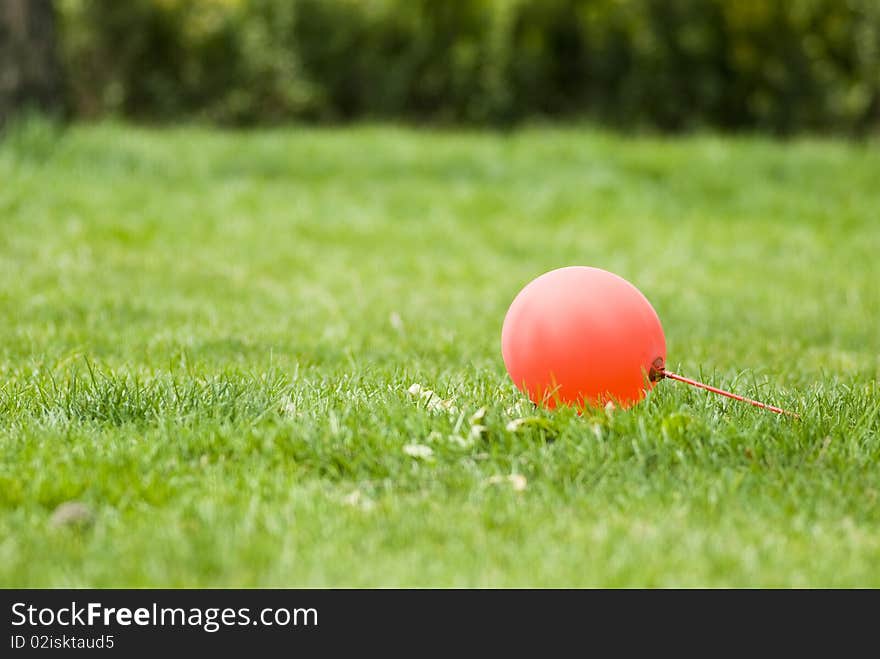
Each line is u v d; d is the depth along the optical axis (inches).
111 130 1015.6
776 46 1282.0
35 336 435.8
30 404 328.2
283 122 1321.4
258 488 264.2
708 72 1280.8
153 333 456.1
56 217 718.5
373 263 681.0
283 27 1294.3
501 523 246.7
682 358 443.2
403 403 320.8
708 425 296.0
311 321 502.9
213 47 1289.4
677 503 257.1
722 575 224.5
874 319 565.3
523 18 1279.5
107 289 552.7
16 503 257.4
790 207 933.2
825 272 716.7
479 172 1010.1
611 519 250.2
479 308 562.6
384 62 1311.5
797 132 1305.4
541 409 308.5
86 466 275.0
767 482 270.5
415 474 274.8
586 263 720.3
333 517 248.8
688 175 1008.9
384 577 222.1
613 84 1291.8
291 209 820.6
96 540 235.6
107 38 1262.3
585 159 1040.8
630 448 286.8
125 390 333.4
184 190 859.4
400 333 472.7
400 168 1009.5
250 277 613.9
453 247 749.9
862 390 353.1
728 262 740.7
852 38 1291.8
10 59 925.2
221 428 298.5
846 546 239.5
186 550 230.2
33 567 225.0
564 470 276.1
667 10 1264.8
